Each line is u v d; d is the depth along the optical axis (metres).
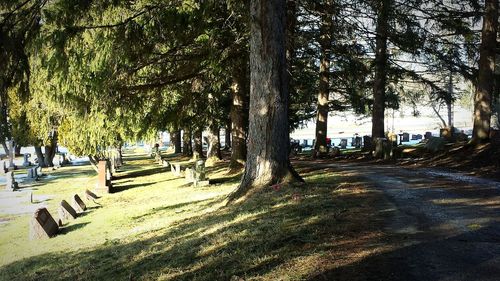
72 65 13.02
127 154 65.50
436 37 22.56
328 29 20.09
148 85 17.08
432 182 12.47
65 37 10.63
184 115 23.22
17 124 39.22
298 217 8.13
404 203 9.18
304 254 6.01
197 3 13.77
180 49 16.59
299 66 24.56
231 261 6.18
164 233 9.73
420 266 5.34
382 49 23.84
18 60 8.80
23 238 13.16
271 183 11.37
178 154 50.78
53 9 10.27
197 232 8.66
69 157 53.47
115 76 15.19
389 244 6.25
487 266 5.27
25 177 34.25
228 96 26.66
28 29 9.16
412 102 34.25
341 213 8.24
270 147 11.44
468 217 7.80
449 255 5.71
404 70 24.00
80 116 19.47
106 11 11.98
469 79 22.86
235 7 14.82
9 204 21.23
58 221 14.68
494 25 18.69
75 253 9.98
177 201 15.48
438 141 21.47
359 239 6.55
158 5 13.25
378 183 12.28
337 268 5.39
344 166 19.12
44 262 9.65
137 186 23.75
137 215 13.91
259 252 6.31
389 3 19.31
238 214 9.31
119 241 10.16
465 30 22.19
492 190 10.77
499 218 7.68
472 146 18.84
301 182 11.59
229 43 16.80
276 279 5.21
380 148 23.12
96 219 14.48
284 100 11.55
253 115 11.60
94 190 22.06
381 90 25.09
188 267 6.37
